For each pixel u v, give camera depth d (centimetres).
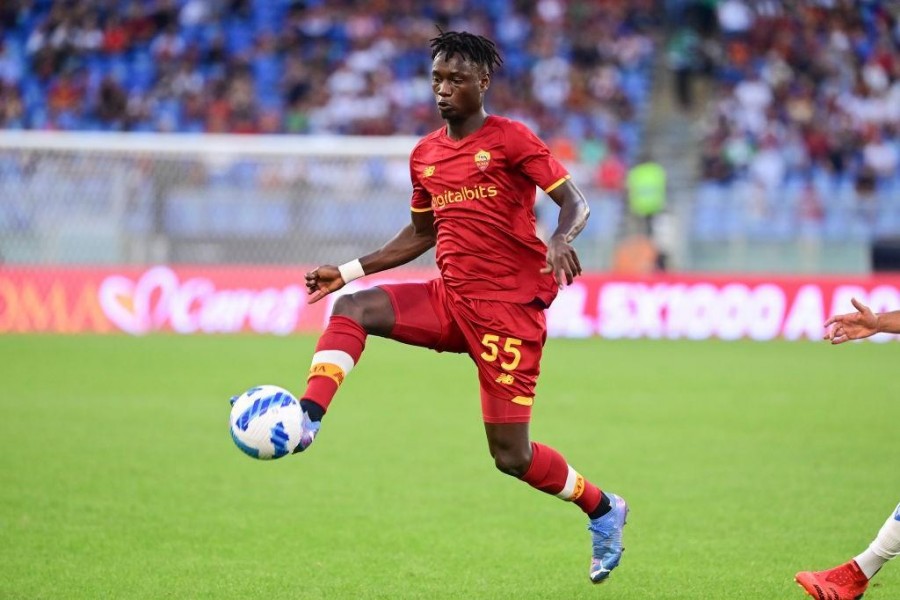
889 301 6981
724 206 7556
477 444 3519
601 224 7738
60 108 9744
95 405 4153
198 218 7075
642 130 9919
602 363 5653
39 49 10131
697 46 10244
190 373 4975
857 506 2733
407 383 4925
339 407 4247
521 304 1895
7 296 6719
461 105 1848
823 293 7031
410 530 2491
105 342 6191
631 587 2077
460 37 1844
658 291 7075
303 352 5794
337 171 7506
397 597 1998
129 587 2036
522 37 10375
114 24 10325
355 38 10344
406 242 2055
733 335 7038
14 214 6969
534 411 4159
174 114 9675
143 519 2556
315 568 2181
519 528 2519
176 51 10138
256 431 1652
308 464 3206
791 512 2673
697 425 3878
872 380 5088
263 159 7275
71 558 2227
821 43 10550
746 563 2239
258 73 10081
